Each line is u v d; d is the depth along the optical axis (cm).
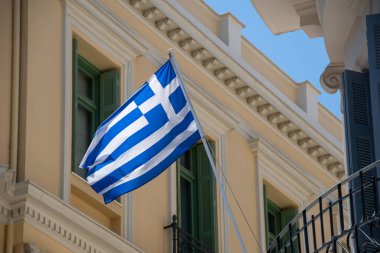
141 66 2608
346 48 2203
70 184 2361
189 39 2719
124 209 2480
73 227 2323
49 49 2402
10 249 2217
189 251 2586
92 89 2527
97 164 1983
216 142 2786
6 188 2228
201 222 2697
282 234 1789
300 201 2981
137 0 2611
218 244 2686
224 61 2792
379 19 1994
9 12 2366
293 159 2988
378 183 1947
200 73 2775
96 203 2416
